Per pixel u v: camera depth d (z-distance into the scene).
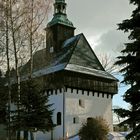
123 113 18.06
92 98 45.25
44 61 35.91
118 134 36.44
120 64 18.64
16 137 34.25
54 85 43.19
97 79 45.97
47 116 26.67
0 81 34.12
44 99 26.78
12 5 27.38
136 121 17.97
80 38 47.59
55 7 51.06
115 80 47.66
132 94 17.80
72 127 42.47
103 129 34.88
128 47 17.91
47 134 43.28
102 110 45.97
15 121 26.20
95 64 47.62
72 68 43.66
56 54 48.25
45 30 30.28
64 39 50.06
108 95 47.03
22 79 31.22
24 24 27.86
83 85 44.19
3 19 27.14
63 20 50.28
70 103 42.78
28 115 26.03
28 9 28.02
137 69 18.11
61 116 42.38
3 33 27.19
